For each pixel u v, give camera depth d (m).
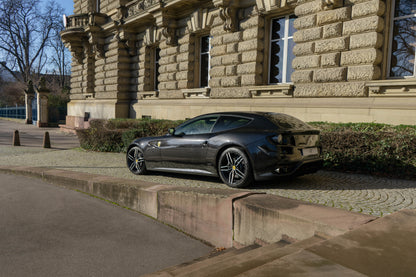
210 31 14.34
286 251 2.76
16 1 43.38
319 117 10.07
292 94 10.98
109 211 5.52
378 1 8.70
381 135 6.58
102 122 15.21
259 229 3.72
